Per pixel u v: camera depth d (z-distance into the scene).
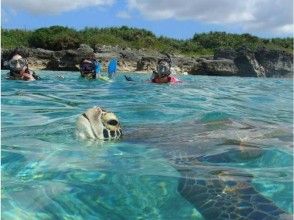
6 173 0.68
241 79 5.44
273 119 1.44
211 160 0.80
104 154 0.81
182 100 1.91
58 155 0.80
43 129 1.06
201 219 0.53
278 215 0.54
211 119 1.29
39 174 0.68
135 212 0.55
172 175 0.69
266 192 0.64
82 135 0.94
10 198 0.57
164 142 0.93
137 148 0.87
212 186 0.64
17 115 1.31
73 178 0.66
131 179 0.67
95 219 0.53
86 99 1.83
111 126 0.94
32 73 2.93
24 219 0.51
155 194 0.61
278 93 2.89
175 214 0.55
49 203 0.56
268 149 0.91
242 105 1.91
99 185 0.63
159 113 1.42
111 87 2.55
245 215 0.54
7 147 0.85
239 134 1.04
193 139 0.96
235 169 0.75
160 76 2.97
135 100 1.83
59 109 1.48
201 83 3.63
